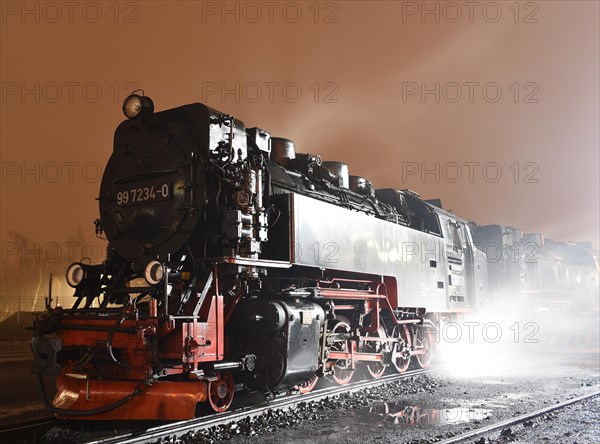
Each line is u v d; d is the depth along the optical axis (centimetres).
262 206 726
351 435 580
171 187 682
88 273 726
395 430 602
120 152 746
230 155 683
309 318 718
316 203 796
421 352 1127
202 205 659
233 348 700
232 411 643
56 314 641
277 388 673
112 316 609
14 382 1036
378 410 716
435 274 1191
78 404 595
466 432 580
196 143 689
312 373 735
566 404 745
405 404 762
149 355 574
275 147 892
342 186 986
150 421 627
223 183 675
